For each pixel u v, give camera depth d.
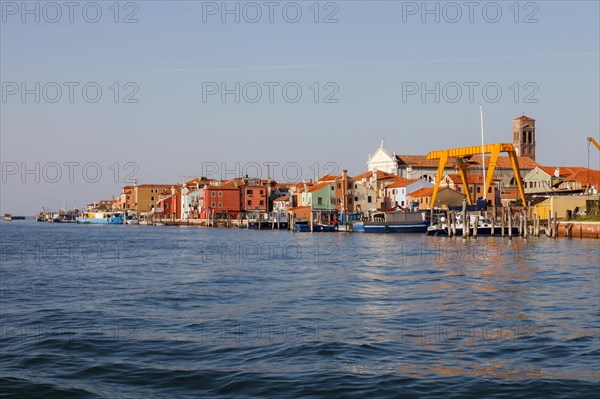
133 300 33.75
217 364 20.23
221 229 147.38
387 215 112.88
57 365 20.28
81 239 104.62
